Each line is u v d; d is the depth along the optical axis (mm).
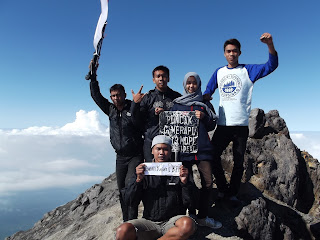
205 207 2176
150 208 1775
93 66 2348
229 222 2391
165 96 2252
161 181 1796
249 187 3162
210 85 2639
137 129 2273
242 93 2398
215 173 2621
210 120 2180
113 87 2211
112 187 4344
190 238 2090
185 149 2135
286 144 3988
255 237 2393
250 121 4207
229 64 2496
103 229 2730
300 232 2973
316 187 4148
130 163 2254
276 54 2209
